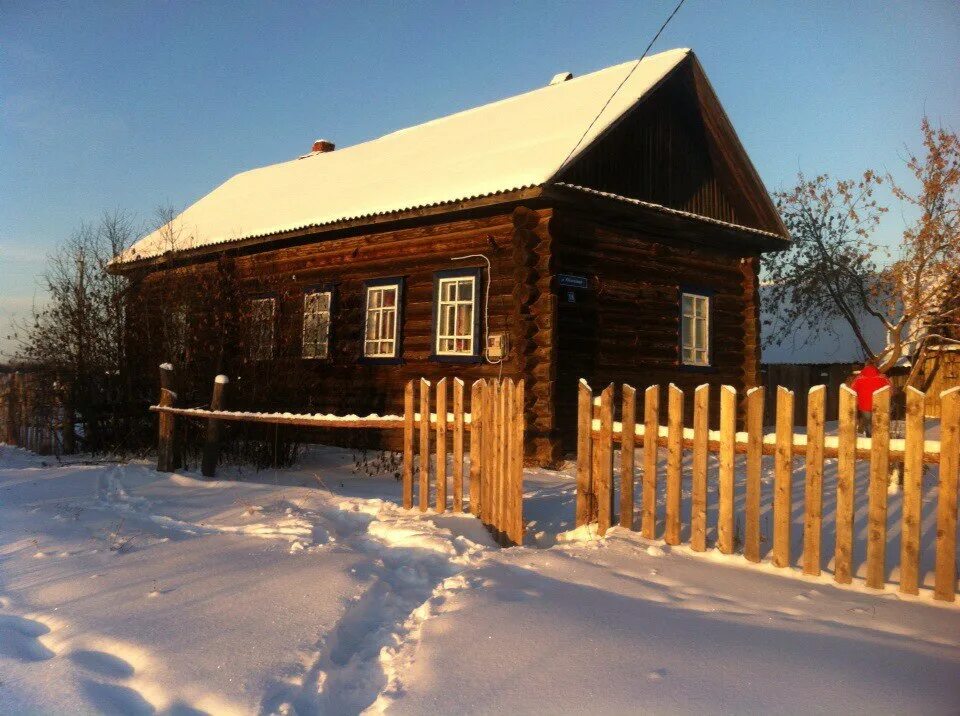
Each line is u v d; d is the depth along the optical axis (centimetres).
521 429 628
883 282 2161
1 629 445
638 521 655
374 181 1532
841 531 483
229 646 395
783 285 2553
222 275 1251
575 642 380
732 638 382
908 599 453
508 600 447
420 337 1316
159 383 1200
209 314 1230
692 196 1459
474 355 1223
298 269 1536
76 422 1294
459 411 693
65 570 560
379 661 396
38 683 367
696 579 492
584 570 508
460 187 1199
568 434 1182
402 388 1334
